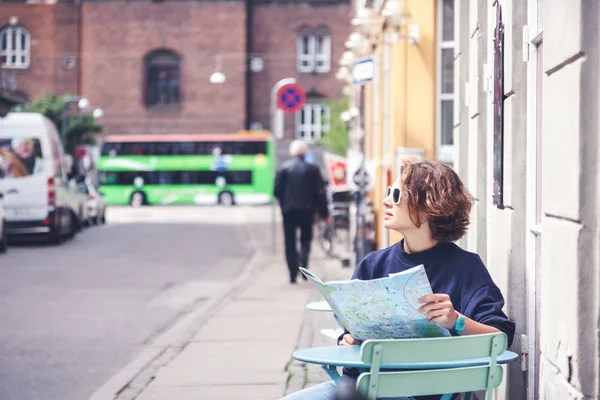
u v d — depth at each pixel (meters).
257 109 67.06
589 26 3.76
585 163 3.79
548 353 4.38
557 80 4.14
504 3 5.80
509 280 5.68
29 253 23.67
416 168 4.56
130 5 65.69
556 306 4.20
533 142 5.37
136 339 11.11
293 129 66.88
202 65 65.94
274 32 67.12
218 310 13.24
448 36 15.10
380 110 18.95
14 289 16.00
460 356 4.05
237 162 59.78
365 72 13.53
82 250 24.78
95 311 13.48
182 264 21.12
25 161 25.75
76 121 53.25
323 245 22.70
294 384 8.20
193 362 9.35
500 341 4.11
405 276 4.05
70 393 8.27
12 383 8.68
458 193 4.53
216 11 65.81
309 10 67.06
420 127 15.16
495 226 6.26
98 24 65.56
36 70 65.62
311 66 67.19
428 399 4.33
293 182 16.66
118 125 65.62
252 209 53.66
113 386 8.25
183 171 59.72
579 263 3.84
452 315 4.12
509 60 5.62
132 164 59.69
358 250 16.09
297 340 10.51
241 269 20.16
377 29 15.60
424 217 4.54
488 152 6.60
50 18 65.50
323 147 66.25
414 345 3.96
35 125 25.89
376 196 19.59
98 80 65.62
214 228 35.66
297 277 16.98
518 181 5.58
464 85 7.95
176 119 65.88
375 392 3.95
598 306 3.73
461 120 7.96
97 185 55.66
